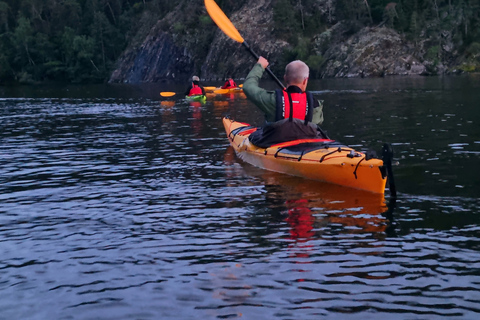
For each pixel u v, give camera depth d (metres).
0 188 5.71
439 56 46.34
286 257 3.30
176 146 8.53
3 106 21.47
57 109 18.73
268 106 6.12
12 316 2.61
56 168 6.85
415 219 4.06
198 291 2.82
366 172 4.94
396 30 49.84
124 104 20.50
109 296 2.80
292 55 53.97
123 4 91.50
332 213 4.32
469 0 49.88
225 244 3.60
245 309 2.59
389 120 11.20
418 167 6.05
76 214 4.53
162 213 4.48
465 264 3.11
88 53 77.00
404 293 2.73
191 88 21.12
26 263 3.35
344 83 33.66
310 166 5.54
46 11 92.62
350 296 2.71
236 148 7.58
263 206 4.61
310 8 58.19
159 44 66.06
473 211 4.23
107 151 8.23
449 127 9.60
